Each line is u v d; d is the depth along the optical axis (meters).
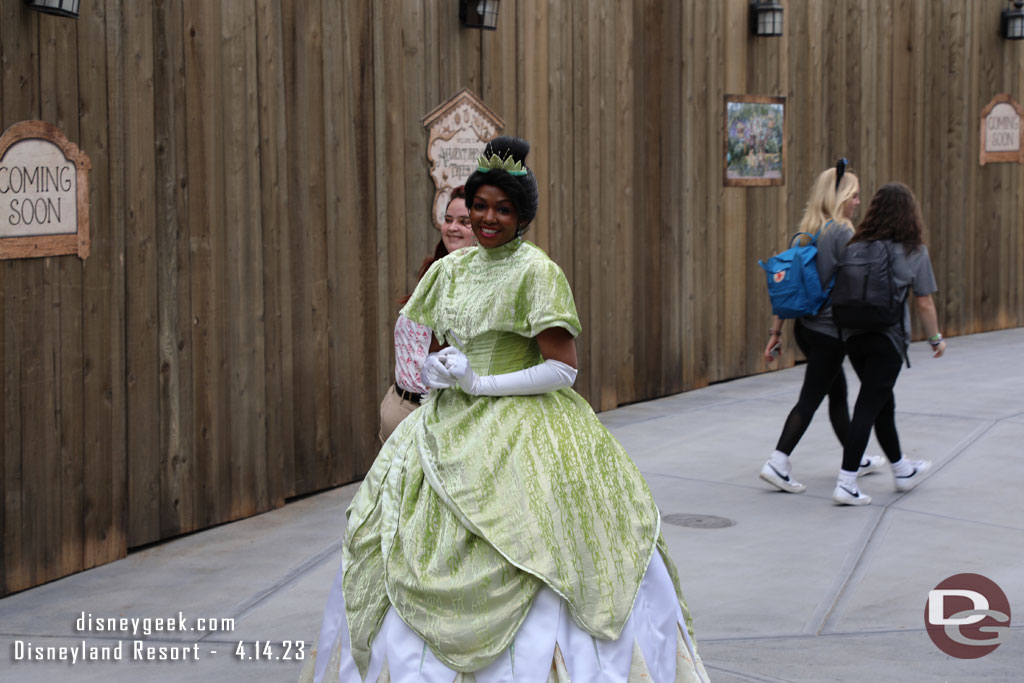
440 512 3.37
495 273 3.54
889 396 6.89
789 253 6.86
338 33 7.00
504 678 3.22
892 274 6.49
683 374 10.31
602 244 9.28
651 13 9.70
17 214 5.17
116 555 5.83
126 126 5.75
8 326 5.18
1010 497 6.89
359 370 7.32
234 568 5.70
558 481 3.34
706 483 7.28
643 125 9.70
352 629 3.43
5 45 5.09
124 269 5.78
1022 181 14.24
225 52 6.29
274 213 6.66
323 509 6.76
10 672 4.44
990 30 13.58
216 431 6.37
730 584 5.42
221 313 6.35
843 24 11.84
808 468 7.64
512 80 8.34
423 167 7.67
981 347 12.85
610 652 3.29
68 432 5.53
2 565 5.24
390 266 7.49
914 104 12.79
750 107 10.77
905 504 6.77
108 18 5.62
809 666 4.43
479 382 3.42
